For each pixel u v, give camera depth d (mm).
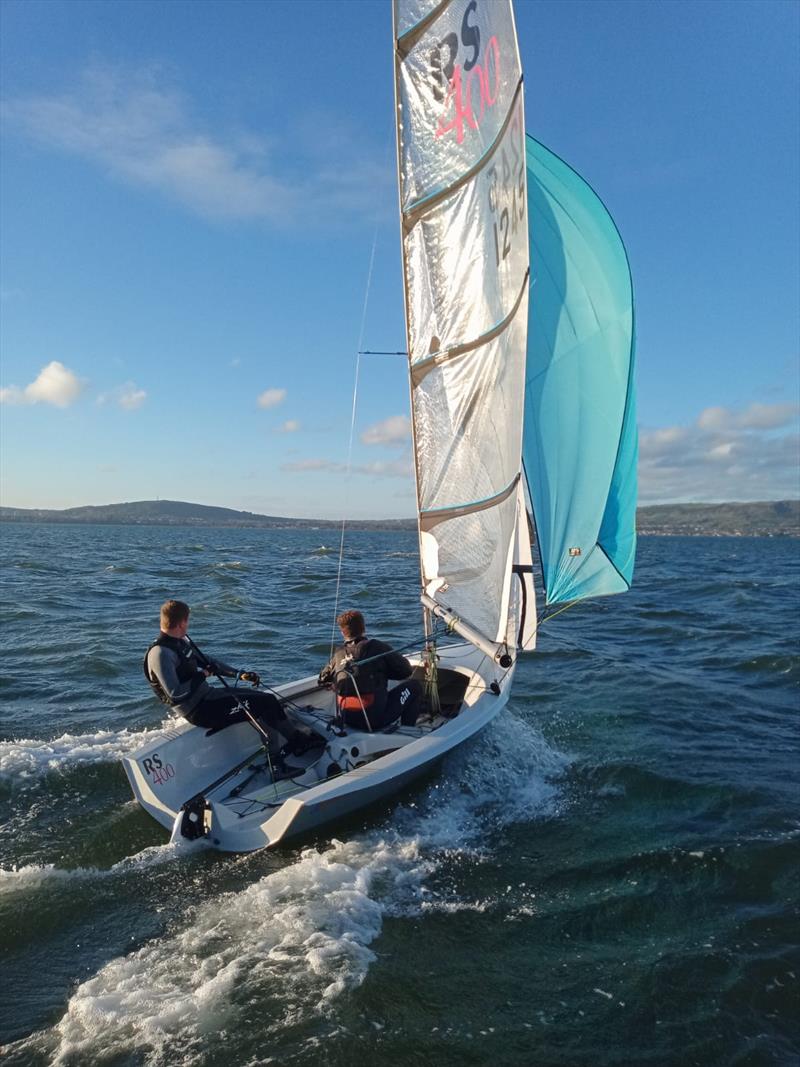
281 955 3068
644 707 7316
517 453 4852
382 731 5152
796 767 5602
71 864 3947
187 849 4074
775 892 3727
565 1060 2559
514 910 3512
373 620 12898
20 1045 2572
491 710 5375
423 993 2871
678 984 2979
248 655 9805
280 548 48531
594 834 4387
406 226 5516
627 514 6305
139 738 5980
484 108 4777
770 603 16359
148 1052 2531
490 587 5297
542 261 6340
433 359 5477
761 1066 2551
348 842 4137
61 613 13203
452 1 4930
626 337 6070
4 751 5605
